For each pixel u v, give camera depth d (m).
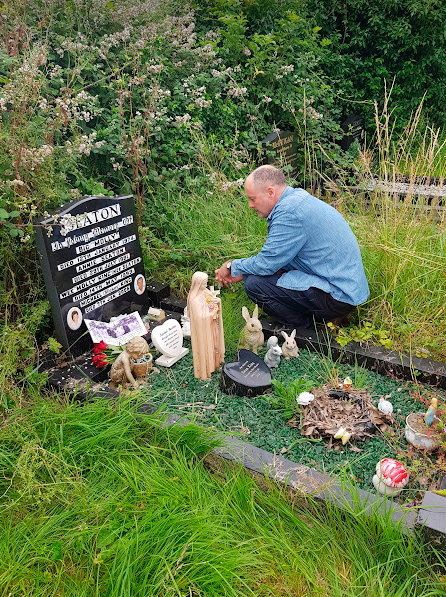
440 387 3.77
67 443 3.19
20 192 4.09
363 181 5.82
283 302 4.18
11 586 2.54
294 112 7.30
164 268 5.10
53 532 2.76
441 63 8.97
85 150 4.50
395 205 4.90
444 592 2.47
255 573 2.55
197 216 5.42
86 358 4.09
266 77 7.22
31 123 4.27
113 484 2.98
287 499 2.91
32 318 3.96
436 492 2.73
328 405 3.42
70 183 5.17
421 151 5.97
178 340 4.02
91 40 6.06
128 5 6.44
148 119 5.34
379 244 4.48
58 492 2.93
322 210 4.03
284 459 3.08
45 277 3.90
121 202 4.32
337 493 2.85
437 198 5.14
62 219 3.82
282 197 4.02
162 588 2.46
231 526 2.76
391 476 2.86
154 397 3.59
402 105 9.10
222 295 4.72
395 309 4.42
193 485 2.91
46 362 3.99
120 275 4.43
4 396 3.49
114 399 3.53
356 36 8.95
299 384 3.58
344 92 8.89
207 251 5.09
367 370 3.98
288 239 3.98
